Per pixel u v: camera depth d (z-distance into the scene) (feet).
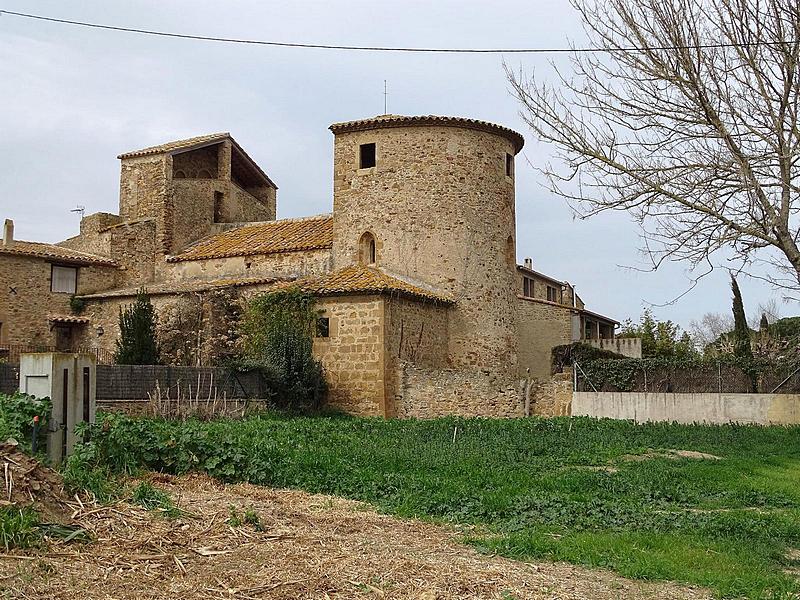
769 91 53.21
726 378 101.86
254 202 146.41
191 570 26.81
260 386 90.33
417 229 108.17
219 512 34.63
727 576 29.81
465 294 108.47
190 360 105.70
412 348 100.27
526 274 154.30
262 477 45.68
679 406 102.27
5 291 115.24
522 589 27.02
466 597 25.85
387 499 42.96
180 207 131.64
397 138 109.81
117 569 26.09
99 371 78.89
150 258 128.88
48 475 32.53
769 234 55.16
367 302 96.37
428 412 96.89
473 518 39.29
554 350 130.72
